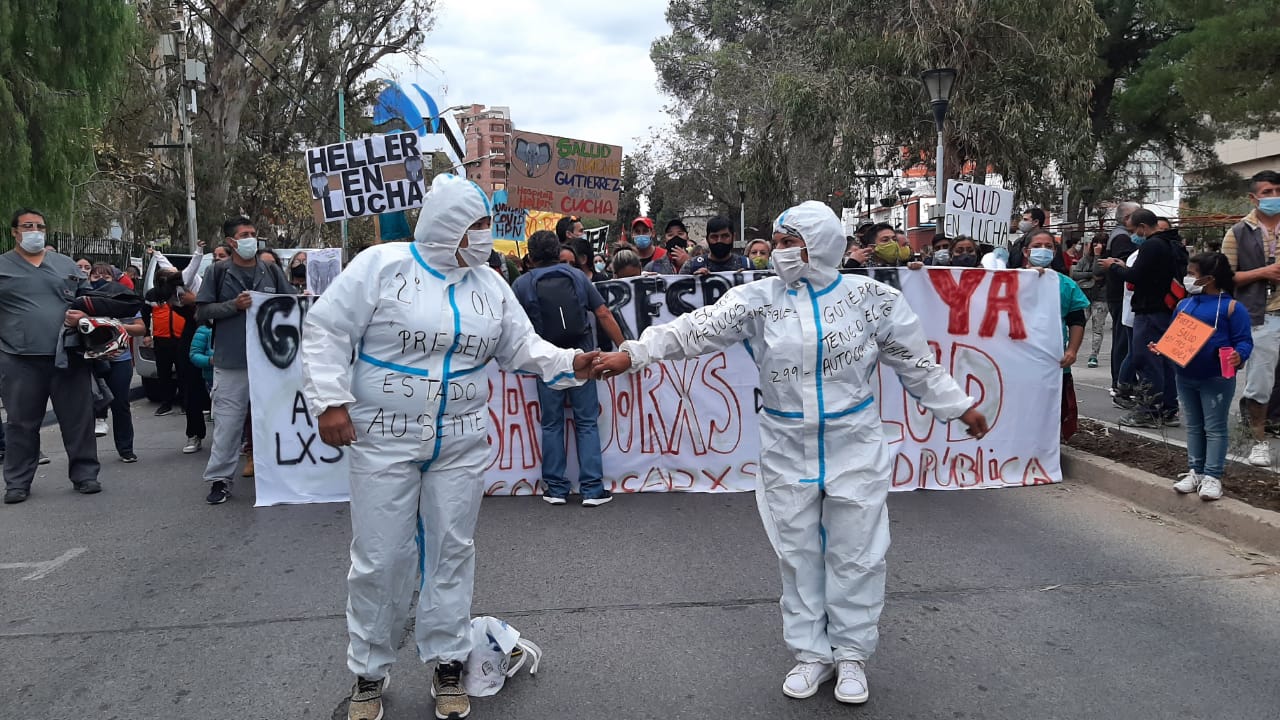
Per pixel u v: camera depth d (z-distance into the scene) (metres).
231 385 6.33
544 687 3.48
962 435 6.59
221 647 3.88
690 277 6.72
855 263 7.79
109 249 19.47
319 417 2.99
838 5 19.91
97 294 6.66
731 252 7.40
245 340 6.34
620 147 12.51
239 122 28.02
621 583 4.61
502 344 3.45
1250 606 4.19
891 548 5.14
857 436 3.37
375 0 30.22
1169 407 7.78
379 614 3.14
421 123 17.84
